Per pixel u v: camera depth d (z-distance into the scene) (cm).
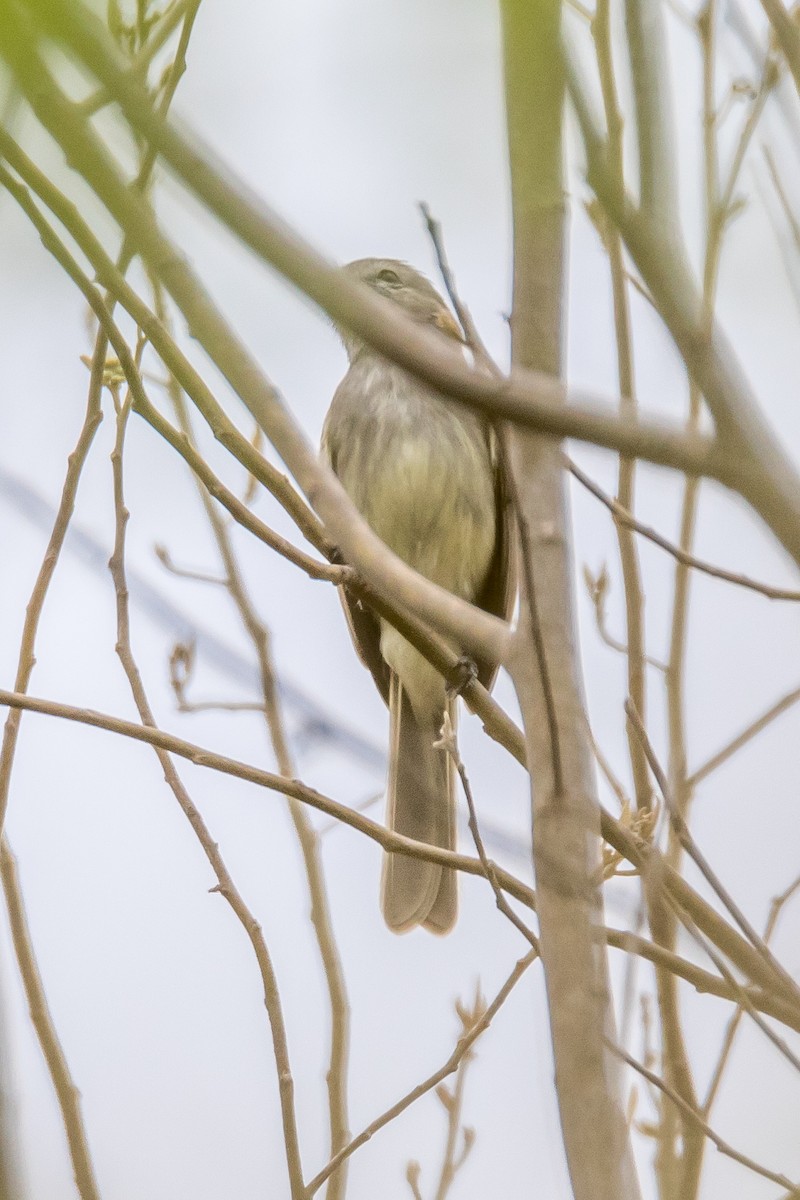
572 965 571
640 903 632
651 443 432
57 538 820
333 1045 861
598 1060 552
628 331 844
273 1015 778
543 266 621
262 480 807
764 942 716
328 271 423
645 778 829
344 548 682
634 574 847
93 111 552
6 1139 586
